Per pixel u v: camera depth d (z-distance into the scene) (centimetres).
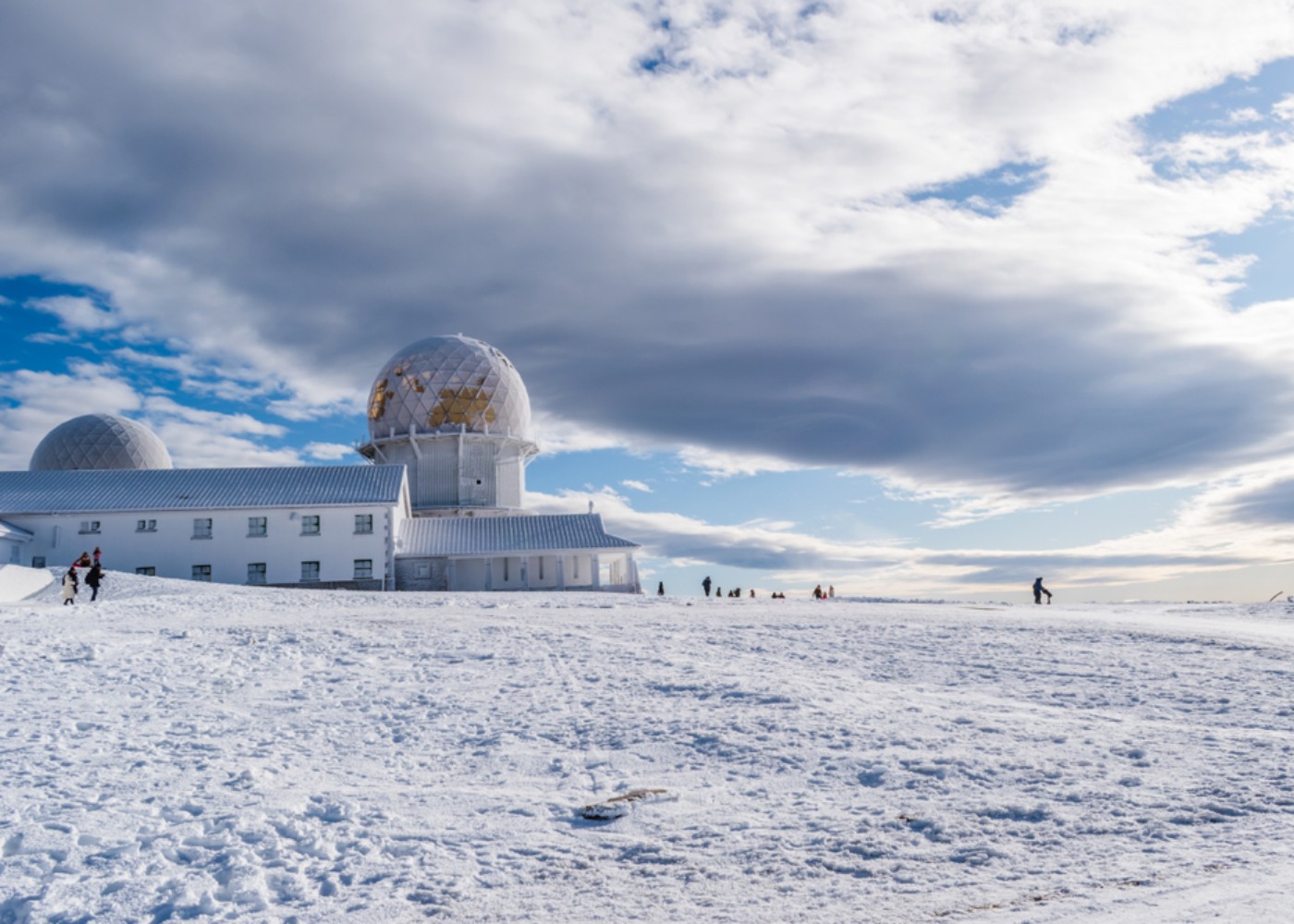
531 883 746
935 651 1902
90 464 6769
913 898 671
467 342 6881
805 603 3300
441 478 6619
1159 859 725
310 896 736
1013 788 950
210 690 1590
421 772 1110
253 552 5147
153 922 701
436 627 2281
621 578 5781
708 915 659
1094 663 1745
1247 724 1224
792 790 989
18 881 780
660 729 1256
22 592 3800
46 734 1293
